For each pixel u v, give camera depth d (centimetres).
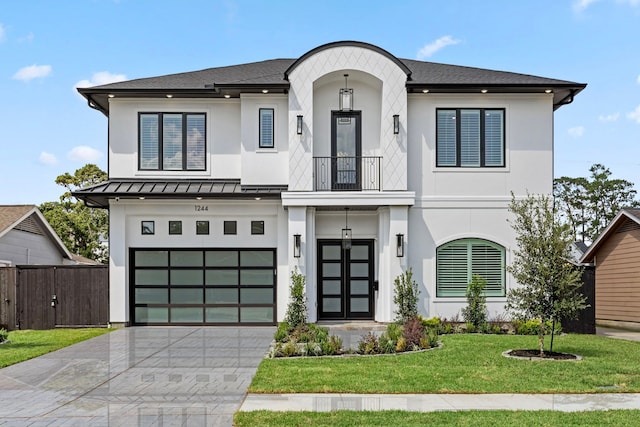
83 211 3888
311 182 1675
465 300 1689
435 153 1722
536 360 1099
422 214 1712
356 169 1752
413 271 1700
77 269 1739
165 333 1571
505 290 1703
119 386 920
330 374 973
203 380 959
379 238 1731
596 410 761
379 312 1714
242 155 1734
